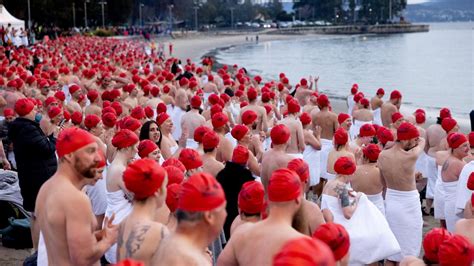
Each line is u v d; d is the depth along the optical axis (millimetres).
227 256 4426
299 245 2836
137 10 166875
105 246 4941
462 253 4184
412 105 32469
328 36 170500
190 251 3783
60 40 63125
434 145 11188
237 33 169500
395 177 7906
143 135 8812
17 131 7734
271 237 4164
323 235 4105
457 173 8586
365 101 15305
